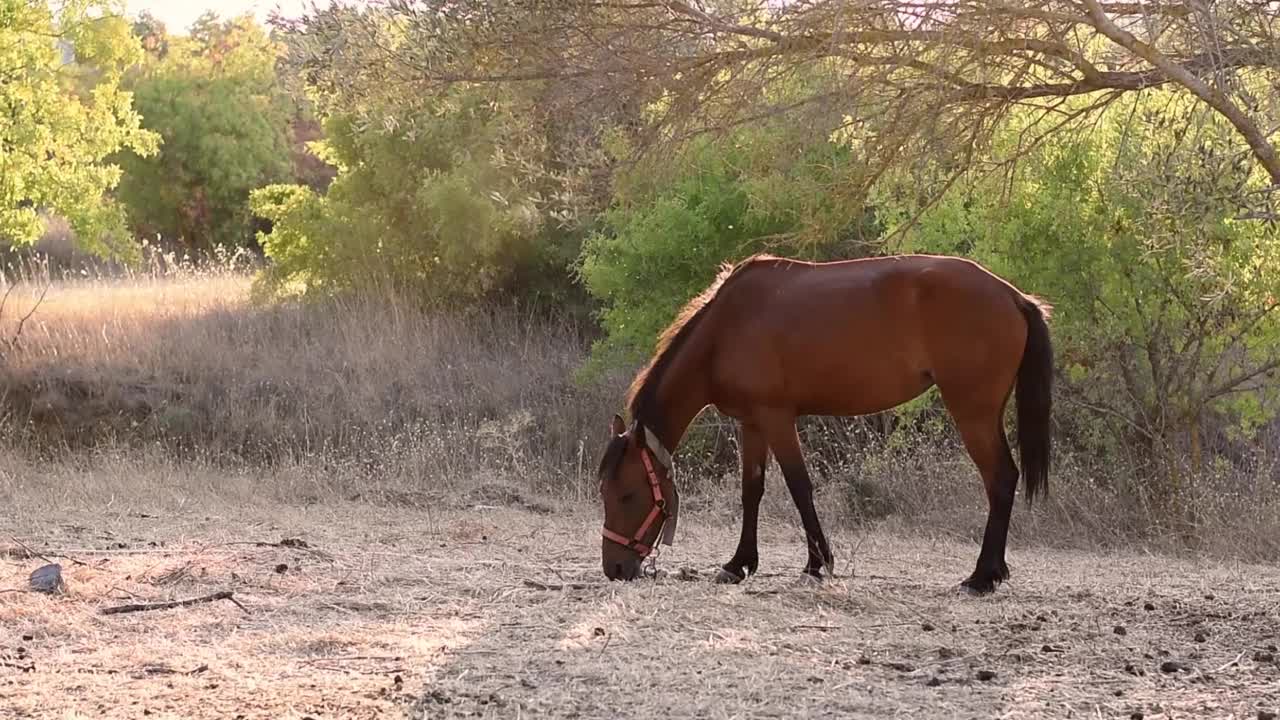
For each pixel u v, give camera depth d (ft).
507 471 42.37
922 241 35.45
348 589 22.36
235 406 48.44
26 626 19.27
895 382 22.97
